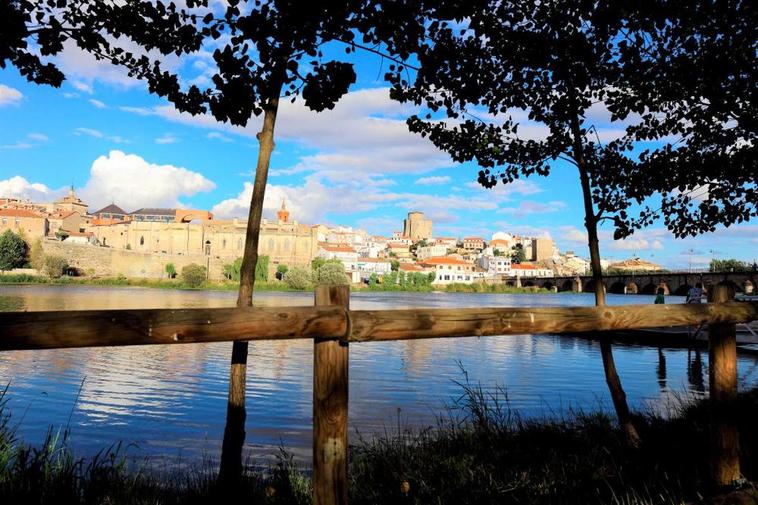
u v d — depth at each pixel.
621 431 6.62
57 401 14.09
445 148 7.30
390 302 93.94
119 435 10.86
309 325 2.43
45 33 4.95
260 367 20.95
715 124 7.15
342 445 2.58
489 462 5.95
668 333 27.72
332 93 4.90
